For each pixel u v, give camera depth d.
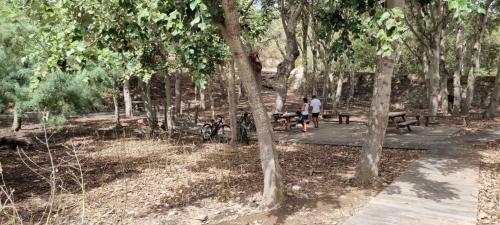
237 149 12.66
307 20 22.52
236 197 7.27
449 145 11.30
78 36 5.72
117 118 20.70
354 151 11.33
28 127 20.36
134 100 34.84
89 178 9.39
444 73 22.36
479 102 27.12
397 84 31.27
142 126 20.09
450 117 19.69
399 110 27.72
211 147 13.32
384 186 7.34
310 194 7.03
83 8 6.24
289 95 38.22
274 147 6.61
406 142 11.92
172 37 6.64
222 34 6.08
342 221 5.71
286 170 9.16
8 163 11.62
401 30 4.64
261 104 6.47
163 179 8.99
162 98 36.09
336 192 7.11
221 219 6.13
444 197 6.50
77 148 14.02
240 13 10.88
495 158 9.49
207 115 27.12
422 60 23.39
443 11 17.58
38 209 7.03
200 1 4.73
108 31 6.31
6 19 11.26
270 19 17.09
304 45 23.53
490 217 5.65
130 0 6.06
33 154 13.22
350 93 31.66
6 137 14.84
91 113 28.98
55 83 13.66
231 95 13.75
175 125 19.23
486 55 31.16
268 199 6.47
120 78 16.22
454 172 8.11
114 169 10.34
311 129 16.53
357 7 8.87
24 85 13.51
